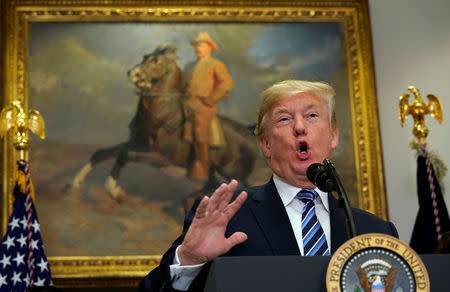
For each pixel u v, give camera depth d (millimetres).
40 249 5480
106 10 7004
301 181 2398
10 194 6305
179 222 6480
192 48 7000
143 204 6496
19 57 6777
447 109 6641
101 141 6648
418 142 6031
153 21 7047
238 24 7117
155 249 6363
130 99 6801
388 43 7094
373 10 7246
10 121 5738
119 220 6426
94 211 6430
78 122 6688
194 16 7070
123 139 6676
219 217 1842
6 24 6836
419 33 7016
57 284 6113
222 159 6699
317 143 2436
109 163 6590
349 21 7191
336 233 2311
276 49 7082
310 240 2264
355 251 1446
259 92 6934
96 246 6320
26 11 6926
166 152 6672
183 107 6816
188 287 1920
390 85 6961
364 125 6863
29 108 6676
